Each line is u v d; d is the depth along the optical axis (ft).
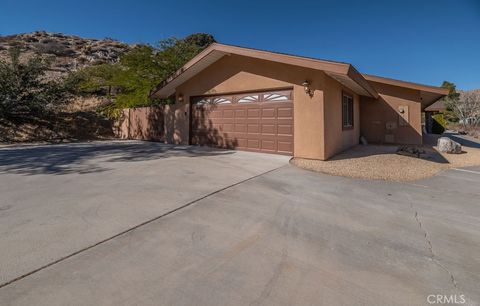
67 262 7.89
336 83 29.35
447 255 8.86
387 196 15.47
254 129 31.19
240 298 6.54
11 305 6.01
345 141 33.27
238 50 28.25
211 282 7.16
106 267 7.71
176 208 12.69
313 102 25.95
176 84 38.93
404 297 6.71
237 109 32.81
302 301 6.48
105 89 68.80
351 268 8.00
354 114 38.65
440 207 13.67
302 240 9.80
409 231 10.73
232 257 8.50
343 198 14.94
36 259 7.96
